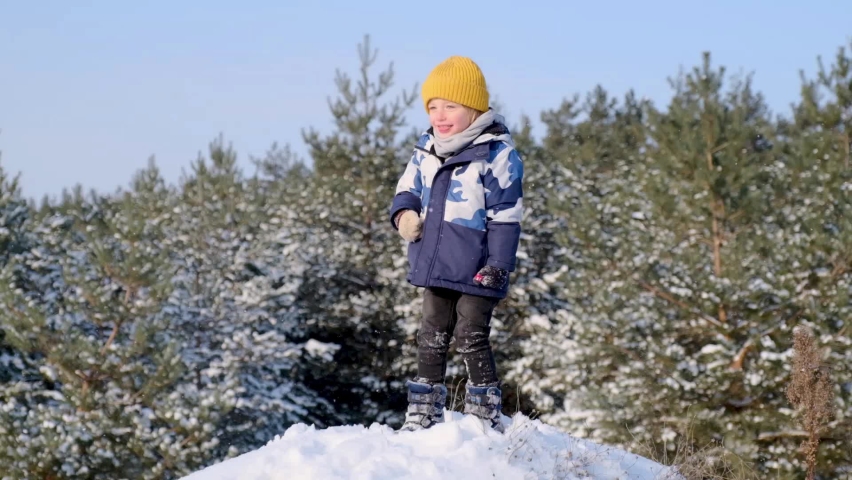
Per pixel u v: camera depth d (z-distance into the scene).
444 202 3.63
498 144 3.66
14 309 12.20
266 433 15.23
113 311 12.59
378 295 17.89
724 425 10.86
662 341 12.13
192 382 14.30
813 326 10.97
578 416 12.30
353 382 18.88
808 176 13.27
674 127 13.13
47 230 15.58
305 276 17.97
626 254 12.71
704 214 12.66
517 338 17.83
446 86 3.65
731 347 11.45
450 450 3.34
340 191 18.12
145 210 17.23
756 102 18.70
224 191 16.59
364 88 18.34
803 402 6.23
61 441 11.39
